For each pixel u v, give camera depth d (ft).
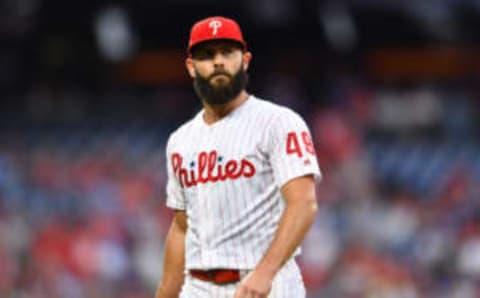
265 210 57.21
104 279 204.54
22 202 246.68
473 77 357.61
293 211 55.52
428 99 342.44
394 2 326.24
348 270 204.33
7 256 200.95
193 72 58.90
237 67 57.47
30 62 358.43
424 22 338.13
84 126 328.29
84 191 255.50
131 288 205.26
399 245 220.43
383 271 203.82
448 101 343.26
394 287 196.65
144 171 270.67
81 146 303.48
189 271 59.31
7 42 352.90
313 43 354.33
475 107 343.46
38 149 298.97
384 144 307.58
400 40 354.95
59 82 359.66
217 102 57.67
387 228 228.84
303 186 56.03
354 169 273.33
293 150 56.54
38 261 204.64
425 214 239.71
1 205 236.63
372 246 217.56
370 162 288.51
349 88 338.13
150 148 300.20
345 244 216.33
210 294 57.98
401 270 205.98
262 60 356.38
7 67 356.18
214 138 58.29
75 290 198.70
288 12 330.54
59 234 217.36
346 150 284.61
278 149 56.80
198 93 58.39
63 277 201.05
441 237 217.36
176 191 61.21
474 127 328.29
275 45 356.38
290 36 354.13
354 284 199.11
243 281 54.49
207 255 57.72
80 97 355.36
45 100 351.25
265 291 54.13
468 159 290.15
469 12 328.90
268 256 54.85
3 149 296.10
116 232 218.18
